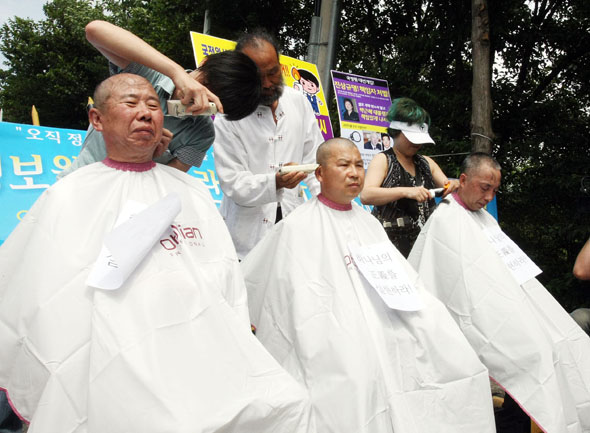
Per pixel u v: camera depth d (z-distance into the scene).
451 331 2.15
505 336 2.38
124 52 1.92
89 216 1.62
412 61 9.53
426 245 2.70
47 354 1.44
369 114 7.32
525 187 8.16
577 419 2.33
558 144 8.05
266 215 2.90
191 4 13.28
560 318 2.72
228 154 2.82
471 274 2.54
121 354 1.40
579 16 8.51
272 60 2.65
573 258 7.92
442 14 9.15
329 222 2.26
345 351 1.89
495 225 2.92
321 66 7.71
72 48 23.78
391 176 3.11
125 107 1.68
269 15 13.09
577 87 9.19
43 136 4.75
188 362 1.47
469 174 2.82
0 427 2.15
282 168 2.52
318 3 7.82
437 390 2.05
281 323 2.10
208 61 2.23
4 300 1.54
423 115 3.12
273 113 2.97
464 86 9.30
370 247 2.25
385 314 2.13
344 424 1.78
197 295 1.59
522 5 8.43
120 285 1.47
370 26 12.03
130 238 1.52
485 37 6.77
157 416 1.35
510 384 2.33
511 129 8.66
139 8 17.77
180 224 1.73
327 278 2.10
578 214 7.14
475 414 2.04
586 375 2.62
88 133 2.14
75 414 1.43
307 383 1.91
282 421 1.53
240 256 2.90
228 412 1.42
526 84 9.42
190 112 1.89
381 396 1.85
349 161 2.27
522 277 2.72
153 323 1.47
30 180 4.57
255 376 1.56
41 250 1.54
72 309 1.49
